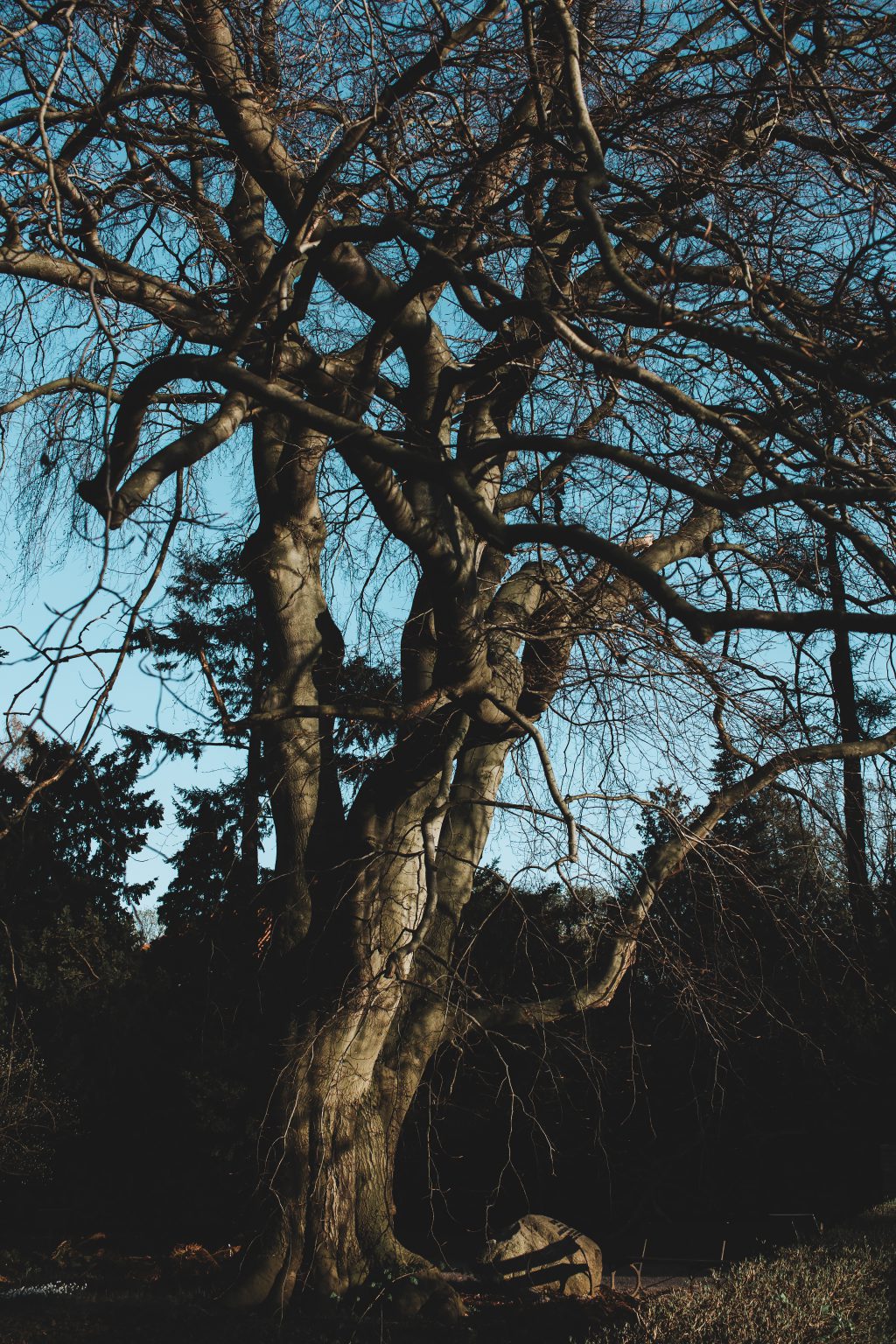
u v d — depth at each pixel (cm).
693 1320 788
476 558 855
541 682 984
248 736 1084
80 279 825
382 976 981
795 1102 1741
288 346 831
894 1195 1644
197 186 1016
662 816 994
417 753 983
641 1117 1767
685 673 890
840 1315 805
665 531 959
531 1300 1159
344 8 794
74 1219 1895
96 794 736
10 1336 897
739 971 1030
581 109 634
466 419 1018
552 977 1553
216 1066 1800
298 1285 992
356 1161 1041
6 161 869
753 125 809
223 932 1653
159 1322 935
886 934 1531
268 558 1104
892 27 780
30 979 1988
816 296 815
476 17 772
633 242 745
